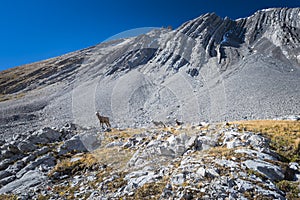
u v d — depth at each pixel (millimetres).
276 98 50625
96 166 13453
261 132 15609
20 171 14344
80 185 11438
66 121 53531
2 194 11805
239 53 98750
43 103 72312
